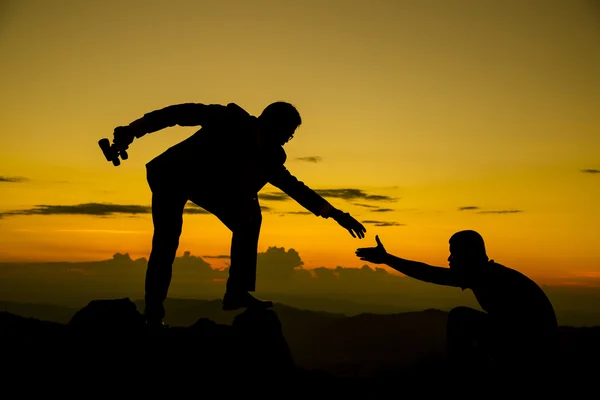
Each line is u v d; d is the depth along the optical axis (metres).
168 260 3.86
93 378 3.41
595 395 3.46
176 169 3.82
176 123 3.89
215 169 3.86
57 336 3.77
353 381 3.90
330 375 3.98
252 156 3.91
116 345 3.63
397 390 3.78
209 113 3.90
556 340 3.56
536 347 3.50
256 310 3.97
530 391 3.48
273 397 3.53
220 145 3.86
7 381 3.28
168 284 3.90
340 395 3.62
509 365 3.56
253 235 4.02
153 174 3.86
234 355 3.66
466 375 3.67
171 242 3.85
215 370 3.57
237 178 3.90
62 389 3.30
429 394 3.68
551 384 3.49
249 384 3.55
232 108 3.93
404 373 4.12
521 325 3.54
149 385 3.42
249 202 3.96
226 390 3.48
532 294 3.62
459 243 3.84
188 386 3.45
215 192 3.89
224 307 4.05
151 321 3.82
